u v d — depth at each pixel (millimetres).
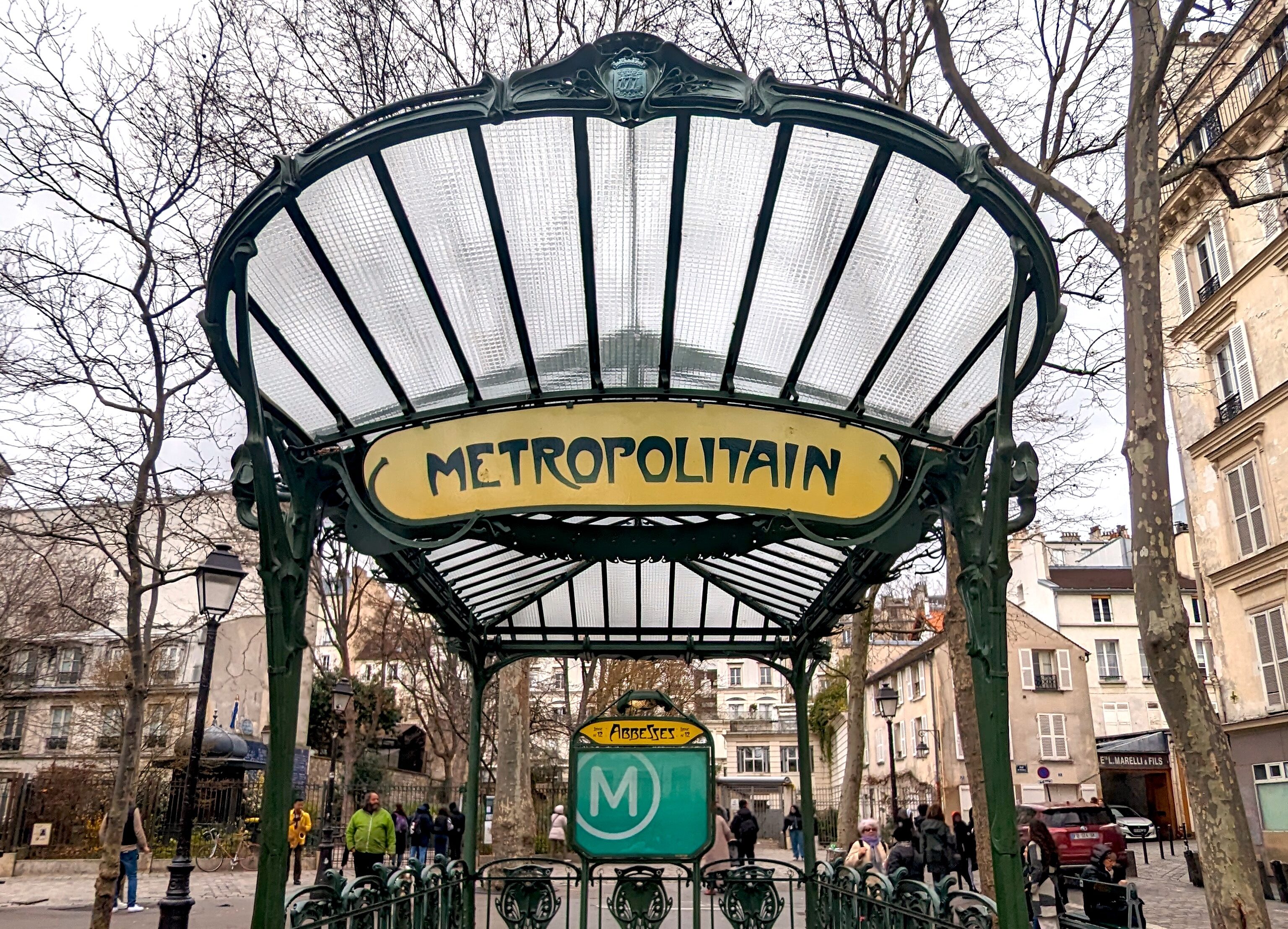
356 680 36000
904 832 11547
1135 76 7102
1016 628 40344
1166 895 18500
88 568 19156
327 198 4141
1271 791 20281
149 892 17641
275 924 3986
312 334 4602
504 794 20969
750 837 17594
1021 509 4562
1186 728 6262
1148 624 6477
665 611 8516
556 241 4301
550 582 7664
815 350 4723
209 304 4102
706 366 4758
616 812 6633
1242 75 12141
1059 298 4215
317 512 4793
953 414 5004
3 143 9633
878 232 4340
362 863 13250
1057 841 23531
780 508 4605
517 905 7145
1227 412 21906
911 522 4992
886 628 22828
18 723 32375
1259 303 20578
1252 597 21125
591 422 4664
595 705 32250
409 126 3877
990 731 4445
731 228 4316
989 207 3965
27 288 10031
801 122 3852
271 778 4152
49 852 22891
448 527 4973
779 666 8500
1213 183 21453
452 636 7969
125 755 9680
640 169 4125
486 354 4668
